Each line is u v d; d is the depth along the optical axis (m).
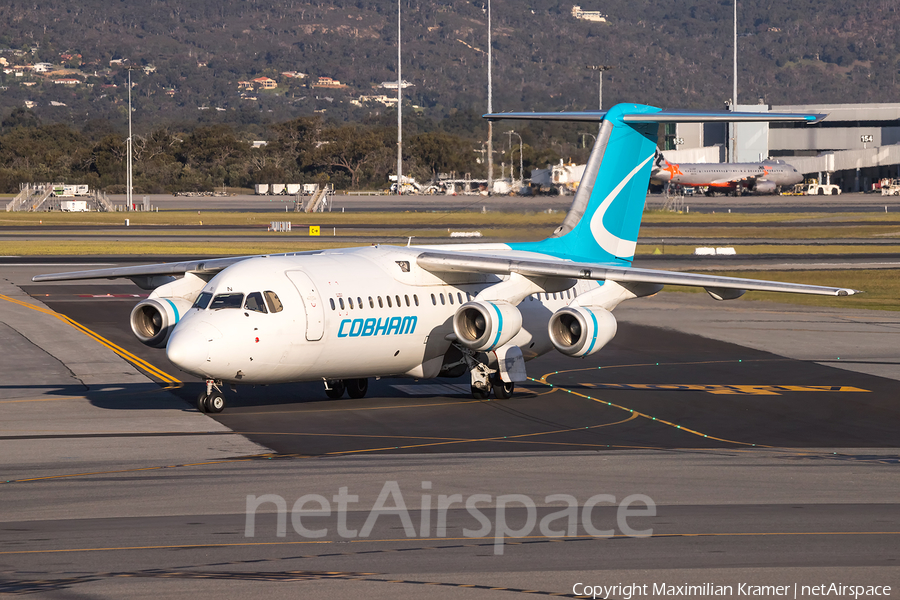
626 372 108.44
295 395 95.44
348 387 94.56
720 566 44.22
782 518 53.25
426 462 67.62
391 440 75.50
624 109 103.50
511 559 45.12
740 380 103.62
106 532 49.69
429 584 41.25
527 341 96.25
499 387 93.50
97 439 74.88
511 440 76.00
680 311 156.25
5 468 65.19
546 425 82.12
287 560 44.72
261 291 83.44
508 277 95.88
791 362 114.06
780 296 174.88
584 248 103.50
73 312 148.38
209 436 76.25
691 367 111.25
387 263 91.50
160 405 88.94
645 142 105.62
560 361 115.38
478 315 89.50
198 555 45.50
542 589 40.78
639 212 107.00
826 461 69.44
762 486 61.38
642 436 78.25
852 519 53.16
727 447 74.44
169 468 65.38
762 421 84.44
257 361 82.75
